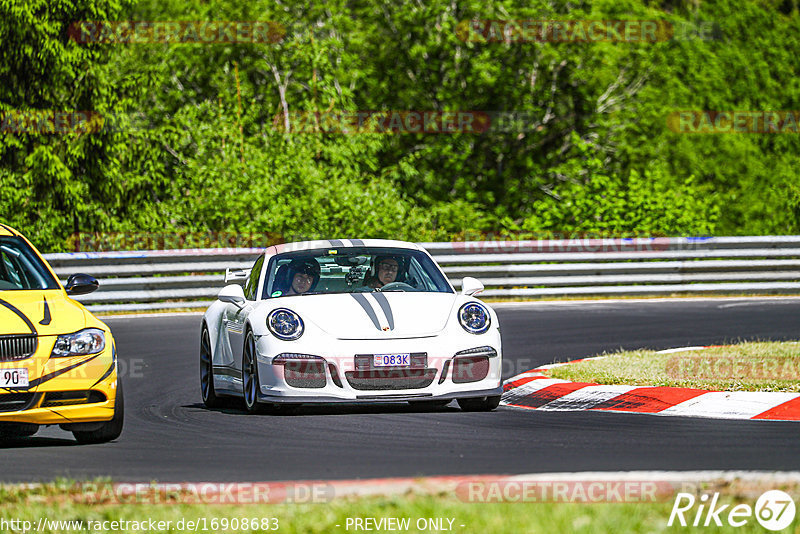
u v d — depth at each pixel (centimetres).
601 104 14112
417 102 13688
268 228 9544
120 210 9831
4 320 2894
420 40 13425
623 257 7300
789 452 2533
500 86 13538
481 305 3447
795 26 17250
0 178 9406
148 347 5219
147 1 13262
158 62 11956
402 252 3706
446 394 3256
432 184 13562
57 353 2881
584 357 4616
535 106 13762
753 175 15150
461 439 2812
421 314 3353
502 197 14038
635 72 14225
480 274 7138
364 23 13788
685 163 14900
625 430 2922
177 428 3169
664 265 7288
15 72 9588
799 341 4850
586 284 7250
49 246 9450
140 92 9944
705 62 15938
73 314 2997
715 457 2478
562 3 13712
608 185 9888
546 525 1770
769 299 7038
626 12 14050
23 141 9581
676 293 7294
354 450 2681
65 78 9588
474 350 3309
